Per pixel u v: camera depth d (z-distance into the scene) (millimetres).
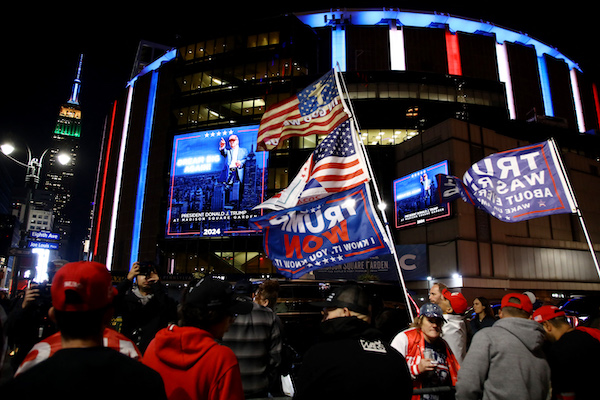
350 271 26625
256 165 39750
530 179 6133
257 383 3744
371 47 53312
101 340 1761
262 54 45156
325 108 6258
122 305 4348
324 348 2373
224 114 44125
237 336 3805
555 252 33812
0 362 1471
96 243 56656
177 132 44531
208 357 2197
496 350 3119
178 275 37906
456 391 3125
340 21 54969
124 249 48625
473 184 6570
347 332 2391
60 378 1518
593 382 3246
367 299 2715
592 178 38812
